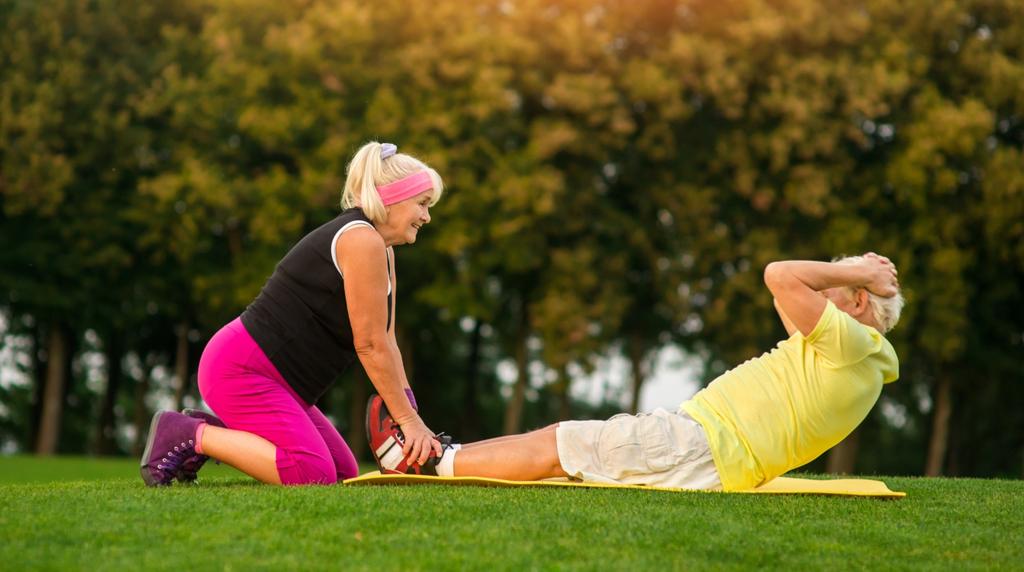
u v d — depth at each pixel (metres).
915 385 50.16
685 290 44.47
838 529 7.60
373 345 9.02
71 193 46.53
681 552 6.77
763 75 43.81
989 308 46.22
